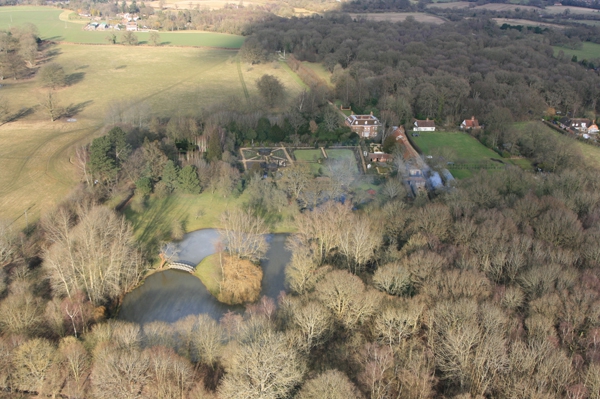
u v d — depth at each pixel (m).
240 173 193.50
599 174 181.12
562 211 141.88
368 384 85.44
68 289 119.94
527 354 87.94
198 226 164.88
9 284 122.50
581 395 81.31
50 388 92.38
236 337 98.19
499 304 105.19
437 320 99.50
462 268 116.50
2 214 156.00
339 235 134.00
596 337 93.75
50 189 173.88
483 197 159.50
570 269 116.81
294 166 186.38
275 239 160.00
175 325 108.62
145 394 85.69
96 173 172.38
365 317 106.00
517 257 121.06
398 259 125.50
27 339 100.19
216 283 136.88
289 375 87.56
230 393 84.38
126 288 133.75
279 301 119.75
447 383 93.25
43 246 136.88
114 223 141.38
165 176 180.38
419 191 177.50
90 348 100.50
